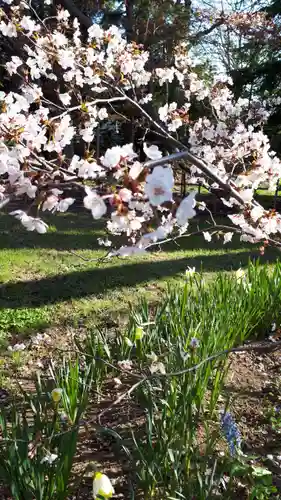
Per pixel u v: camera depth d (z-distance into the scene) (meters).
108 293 4.93
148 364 3.07
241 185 2.09
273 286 3.98
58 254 6.27
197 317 3.45
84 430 2.69
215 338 2.89
